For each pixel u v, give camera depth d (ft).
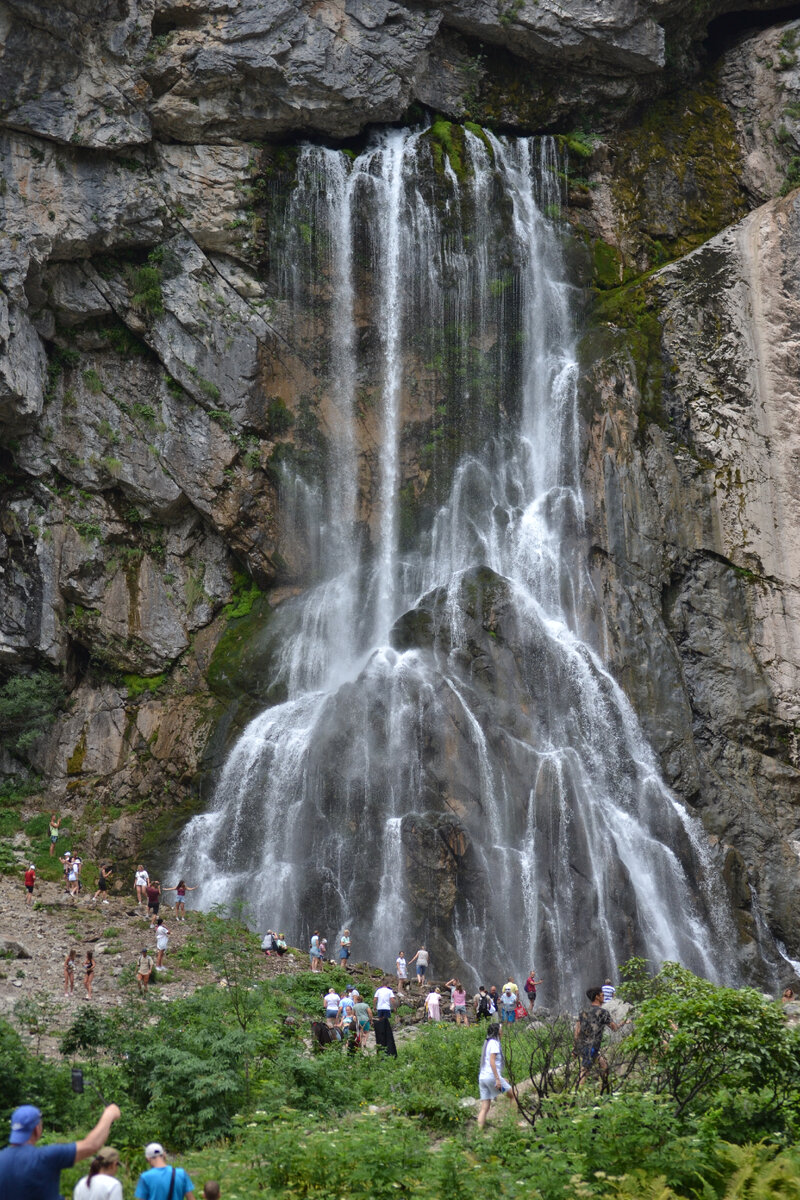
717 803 108.47
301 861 99.09
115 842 107.65
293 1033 59.88
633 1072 41.78
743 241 129.80
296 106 123.34
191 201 122.62
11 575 118.93
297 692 116.37
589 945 93.20
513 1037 57.31
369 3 125.70
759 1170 32.35
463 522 126.11
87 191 116.78
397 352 130.72
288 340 127.54
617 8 130.41
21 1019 52.13
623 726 108.78
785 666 117.19
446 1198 33.17
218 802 108.06
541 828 98.02
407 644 109.60
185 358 122.93
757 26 145.18
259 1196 33.55
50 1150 25.63
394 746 101.24
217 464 122.52
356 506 127.85
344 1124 42.57
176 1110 42.34
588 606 116.98
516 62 135.95
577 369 128.67
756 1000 37.76
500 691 105.40
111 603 121.29
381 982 84.94
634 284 132.98
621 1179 32.19
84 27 113.80
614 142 139.74
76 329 122.21
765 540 120.57
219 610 124.98
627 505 120.37
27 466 119.55
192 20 119.34
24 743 116.26
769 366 124.67
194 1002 53.42
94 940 83.20
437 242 131.03
